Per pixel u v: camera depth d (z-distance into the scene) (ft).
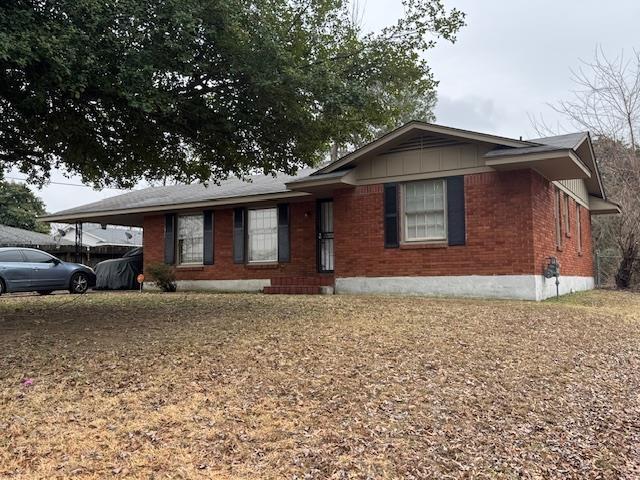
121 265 63.21
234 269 55.52
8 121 27.78
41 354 20.21
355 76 29.53
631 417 17.11
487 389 17.93
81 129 26.43
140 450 12.42
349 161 44.01
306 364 19.30
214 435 13.35
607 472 13.29
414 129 41.39
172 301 38.19
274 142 30.68
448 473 12.39
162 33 22.40
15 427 13.51
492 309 31.78
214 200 54.80
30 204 131.44
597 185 60.03
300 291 47.16
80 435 13.12
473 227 39.91
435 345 22.56
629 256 65.36
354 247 44.78
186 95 26.27
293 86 25.76
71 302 38.65
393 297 39.06
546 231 41.50
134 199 65.72
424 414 15.51
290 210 52.85
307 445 13.07
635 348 25.53
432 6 29.09
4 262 49.03
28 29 19.94
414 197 42.63
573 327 28.19
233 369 18.47
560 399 17.81
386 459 12.70
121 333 24.17
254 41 24.62
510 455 13.64
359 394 16.60
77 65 21.13
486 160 37.24
